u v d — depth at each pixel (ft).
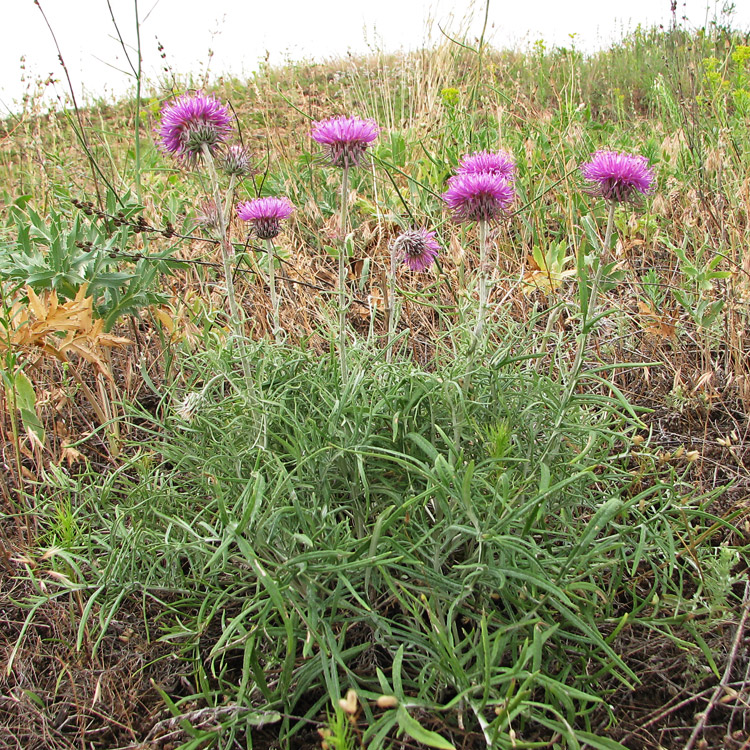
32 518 1.98
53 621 1.66
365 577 1.45
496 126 3.76
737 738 1.33
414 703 1.18
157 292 2.43
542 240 2.79
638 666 1.50
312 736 1.37
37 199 3.59
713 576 1.52
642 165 1.49
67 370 2.40
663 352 2.52
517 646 1.41
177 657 1.46
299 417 1.75
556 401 1.63
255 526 1.30
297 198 3.35
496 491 1.31
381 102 4.80
